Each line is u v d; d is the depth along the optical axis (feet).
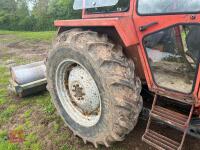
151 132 10.23
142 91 11.84
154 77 10.13
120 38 10.25
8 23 111.86
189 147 11.06
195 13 8.36
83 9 12.59
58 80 12.49
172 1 8.80
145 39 9.77
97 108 11.41
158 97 10.26
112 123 9.86
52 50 11.79
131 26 9.74
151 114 10.01
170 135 11.65
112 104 9.61
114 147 11.66
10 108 16.49
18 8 113.39
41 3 104.88
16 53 36.06
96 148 11.78
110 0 10.78
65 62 11.53
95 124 10.97
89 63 9.99
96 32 10.44
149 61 10.01
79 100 12.02
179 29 8.98
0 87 20.47
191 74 9.40
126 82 9.51
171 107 10.23
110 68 9.57
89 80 11.17
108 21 9.69
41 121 14.71
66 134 13.19
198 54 8.61
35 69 17.67
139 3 9.61
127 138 12.10
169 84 9.82
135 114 9.83
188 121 8.95
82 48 10.09
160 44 9.74
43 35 62.90
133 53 10.59
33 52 36.32
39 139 13.14
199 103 8.84
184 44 9.16
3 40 54.13
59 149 12.21
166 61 9.91
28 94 17.62
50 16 101.81
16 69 17.43
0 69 26.32
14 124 14.80
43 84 17.54
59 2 96.78
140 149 11.45
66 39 10.97
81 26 11.05
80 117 12.05
